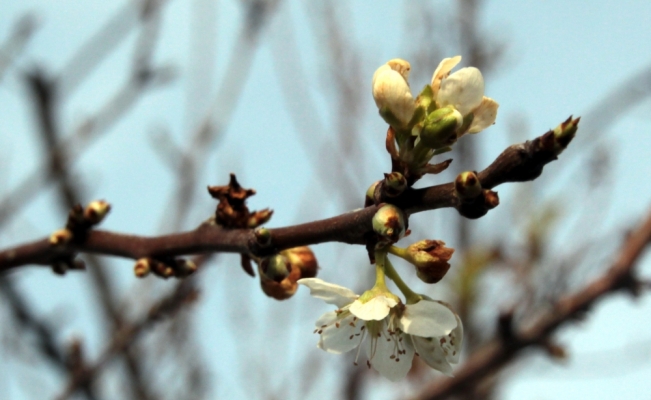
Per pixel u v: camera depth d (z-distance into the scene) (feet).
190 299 2.19
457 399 2.74
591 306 2.27
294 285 1.93
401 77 1.85
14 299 2.50
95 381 2.31
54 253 2.02
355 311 1.85
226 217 1.92
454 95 1.85
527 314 2.40
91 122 2.41
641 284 2.25
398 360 1.89
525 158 1.79
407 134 1.85
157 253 1.95
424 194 1.83
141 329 2.23
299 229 1.87
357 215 1.85
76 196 2.60
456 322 1.86
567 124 1.78
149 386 2.79
